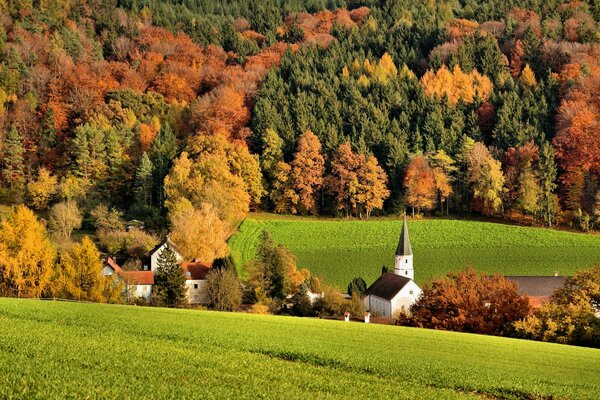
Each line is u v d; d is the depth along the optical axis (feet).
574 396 178.09
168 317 254.27
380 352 217.15
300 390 156.97
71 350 171.63
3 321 213.46
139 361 168.55
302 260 533.55
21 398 128.67
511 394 178.09
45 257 329.72
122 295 377.71
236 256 523.29
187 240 485.56
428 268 516.32
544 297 431.43
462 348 237.04
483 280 331.98
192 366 169.99
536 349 244.83
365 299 461.78
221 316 271.28
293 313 393.50
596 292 307.78
